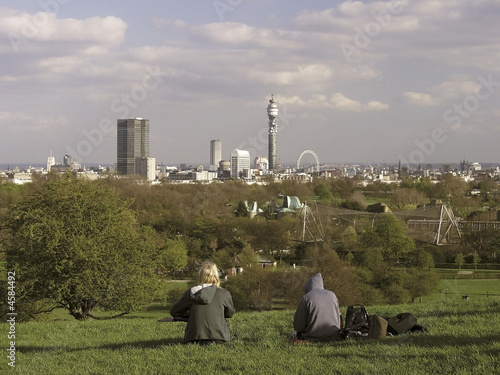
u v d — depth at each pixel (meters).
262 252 110.81
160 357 12.96
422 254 95.75
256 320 18.98
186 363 12.27
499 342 13.03
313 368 11.43
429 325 16.05
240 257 95.25
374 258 85.88
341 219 152.00
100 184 38.53
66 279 32.09
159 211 141.88
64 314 48.25
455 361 11.44
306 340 13.88
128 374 11.66
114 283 34.16
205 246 119.38
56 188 35.47
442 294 68.94
